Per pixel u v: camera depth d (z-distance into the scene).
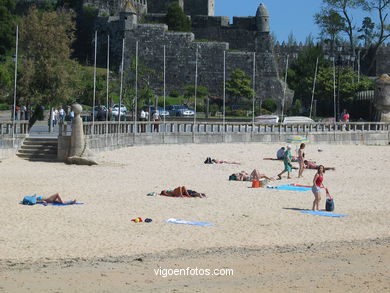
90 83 129.88
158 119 104.69
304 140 86.75
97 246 34.16
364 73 192.12
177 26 177.25
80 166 67.12
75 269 30.20
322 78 157.88
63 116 104.69
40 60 98.38
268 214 43.81
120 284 28.34
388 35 176.62
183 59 171.75
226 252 33.78
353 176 65.81
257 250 34.34
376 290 28.55
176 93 166.25
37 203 45.53
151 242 35.28
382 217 43.81
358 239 37.38
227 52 173.62
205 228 39.00
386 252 34.62
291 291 28.12
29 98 96.38
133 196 49.62
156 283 28.64
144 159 74.69
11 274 29.28
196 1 194.38
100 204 45.91
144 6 184.12
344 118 116.00
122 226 38.88
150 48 171.38
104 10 177.50
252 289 28.22
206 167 70.12
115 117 113.25
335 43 180.00
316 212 44.88
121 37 170.75
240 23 181.50
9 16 160.75
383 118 113.31
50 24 104.19
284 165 68.94
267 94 174.75
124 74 147.38
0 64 142.25
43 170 63.03
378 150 94.31
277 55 183.38
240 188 55.34
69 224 39.06
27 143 72.06
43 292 27.14
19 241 34.72
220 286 28.53
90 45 174.88
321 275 30.36
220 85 171.88
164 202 47.34
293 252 34.19
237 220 41.56
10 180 55.78
